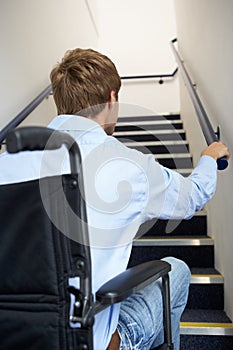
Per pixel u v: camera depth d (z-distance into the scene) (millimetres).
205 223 2691
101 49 5582
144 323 1139
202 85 2732
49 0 3482
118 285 888
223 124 2010
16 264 867
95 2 5492
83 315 816
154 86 5441
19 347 874
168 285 1162
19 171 974
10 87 2461
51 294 847
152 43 5488
